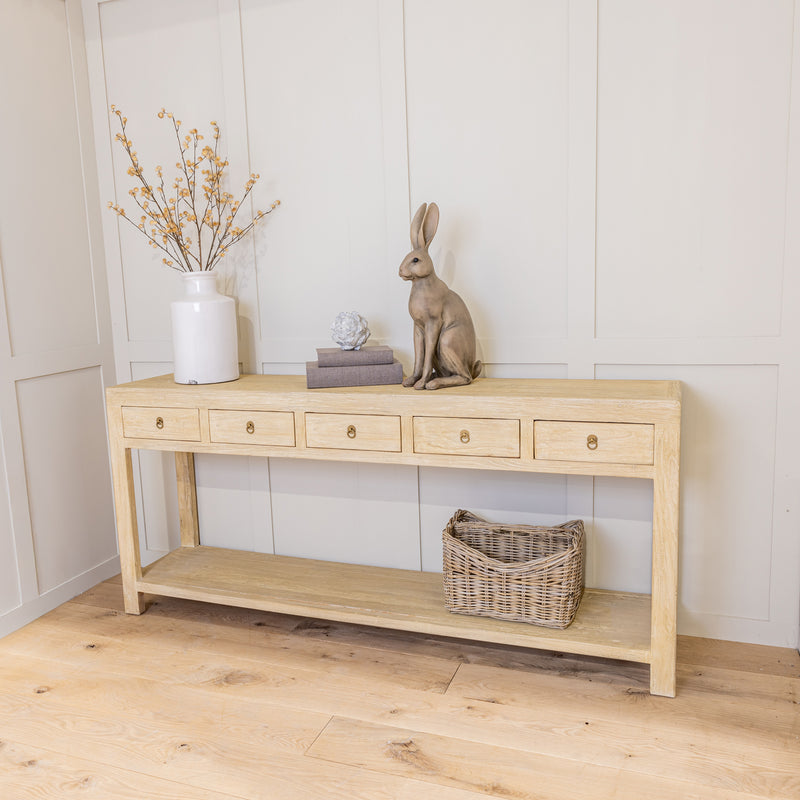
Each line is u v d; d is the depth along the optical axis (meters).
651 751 1.79
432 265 2.21
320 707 2.02
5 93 2.50
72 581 2.80
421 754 1.81
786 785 1.66
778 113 2.05
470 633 2.13
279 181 2.61
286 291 2.67
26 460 2.60
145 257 2.87
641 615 2.19
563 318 2.34
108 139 2.83
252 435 2.30
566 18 2.20
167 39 2.68
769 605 2.25
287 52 2.52
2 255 2.50
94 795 1.71
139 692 2.12
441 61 2.34
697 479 2.27
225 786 1.72
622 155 2.20
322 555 2.76
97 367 2.92
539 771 1.73
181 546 2.92
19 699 2.10
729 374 2.20
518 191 2.33
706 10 2.07
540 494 2.43
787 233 2.08
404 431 2.12
